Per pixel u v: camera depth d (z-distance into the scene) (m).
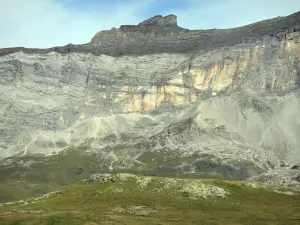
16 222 126.88
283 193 192.38
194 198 175.50
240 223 139.00
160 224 130.25
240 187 196.38
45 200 185.62
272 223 140.12
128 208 158.62
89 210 156.25
